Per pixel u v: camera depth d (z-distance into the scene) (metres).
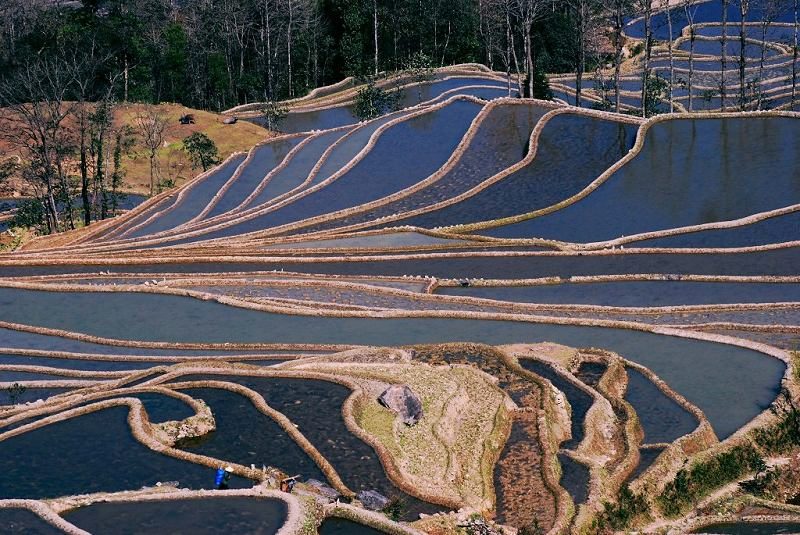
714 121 118.00
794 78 139.12
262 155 127.88
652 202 99.12
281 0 170.12
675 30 194.50
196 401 57.06
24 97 137.50
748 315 74.50
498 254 89.88
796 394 61.28
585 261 87.62
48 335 75.62
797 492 55.28
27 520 42.84
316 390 59.34
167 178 132.75
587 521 49.00
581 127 119.56
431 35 182.12
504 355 66.06
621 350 68.81
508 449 55.47
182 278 86.81
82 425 54.44
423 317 76.00
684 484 53.69
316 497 45.69
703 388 63.06
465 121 127.25
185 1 193.75
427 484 50.12
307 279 85.62
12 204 125.81
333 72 179.88
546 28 175.38
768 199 97.69
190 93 170.00
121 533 42.03
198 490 45.94
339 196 108.56
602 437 57.59
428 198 105.94
